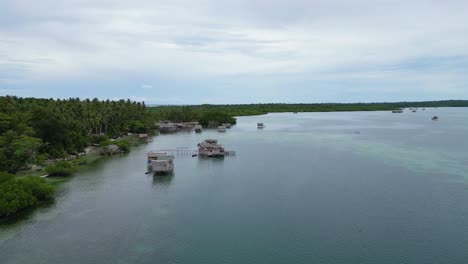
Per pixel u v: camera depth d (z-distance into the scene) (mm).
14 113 140750
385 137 194750
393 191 91250
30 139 113000
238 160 134000
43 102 191000
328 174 109250
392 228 69188
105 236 67125
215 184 100125
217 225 71750
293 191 92438
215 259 58906
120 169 119750
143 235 67625
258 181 102438
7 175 86375
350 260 58094
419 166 118500
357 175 107562
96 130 184625
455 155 137500
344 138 193000
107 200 87000
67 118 159125
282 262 57781
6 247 62531
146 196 90062
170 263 57781
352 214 76125
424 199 84812
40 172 111812
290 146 165875
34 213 78125
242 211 78875
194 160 136125
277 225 71312
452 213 76000
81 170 118125
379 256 59156
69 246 63188
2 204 75188
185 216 76438
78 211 79438
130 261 58344
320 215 75938
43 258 59031
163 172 113438
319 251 61000
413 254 59625
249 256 59719
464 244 62719
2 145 110500
